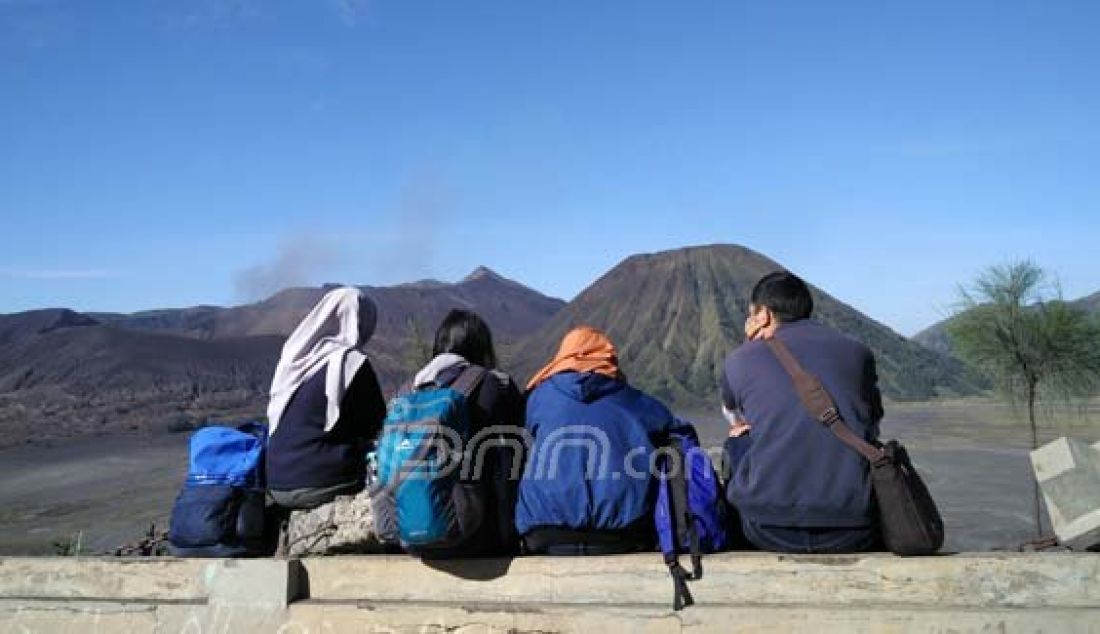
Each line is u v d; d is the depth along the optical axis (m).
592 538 4.71
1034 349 14.12
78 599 5.30
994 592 4.29
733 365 4.85
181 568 5.18
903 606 4.30
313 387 5.48
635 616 4.48
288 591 4.95
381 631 4.78
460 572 4.83
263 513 5.48
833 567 4.41
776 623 4.33
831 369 4.60
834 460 4.47
